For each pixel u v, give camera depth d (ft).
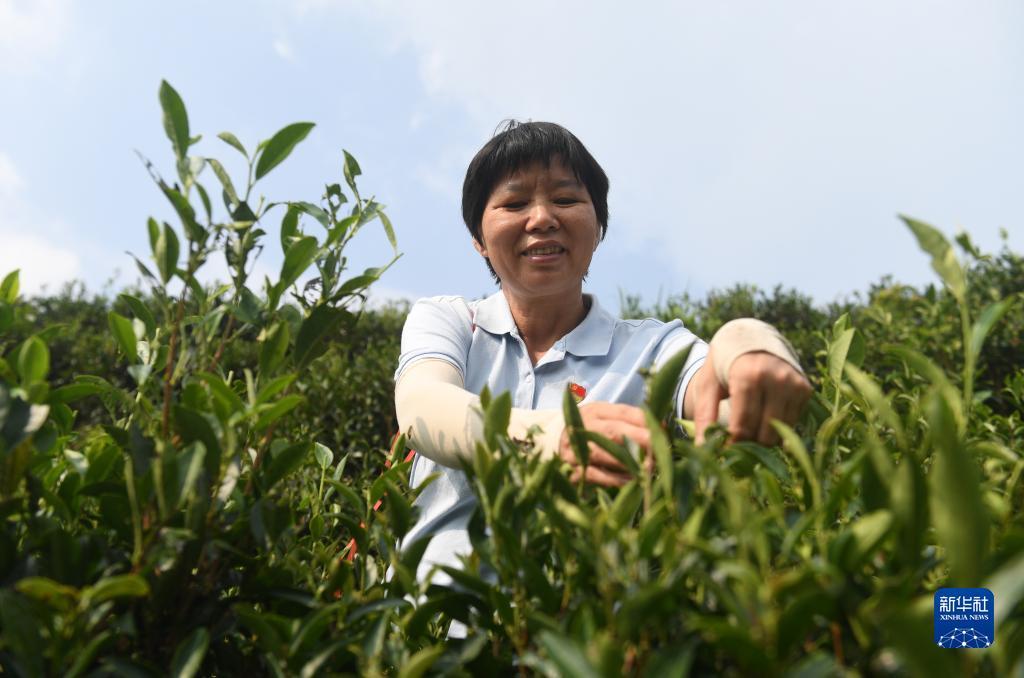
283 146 2.04
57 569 1.57
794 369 1.93
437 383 2.84
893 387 5.44
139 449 1.71
